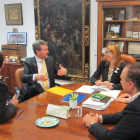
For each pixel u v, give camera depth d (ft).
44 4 12.59
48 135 4.00
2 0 14.30
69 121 4.63
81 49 12.02
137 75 3.46
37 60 8.84
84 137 3.93
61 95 6.57
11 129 4.27
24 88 8.43
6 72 13.19
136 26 9.83
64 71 8.65
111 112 5.13
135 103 3.43
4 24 14.70
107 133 3.68
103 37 10.43
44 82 8.75
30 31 13.80
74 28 11.96
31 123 4.54
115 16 10.10
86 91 6.98
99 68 8.57
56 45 12.84
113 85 7.27
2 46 13.89
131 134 3.37
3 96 4.62
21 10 13.66
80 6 11.47
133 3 9.29
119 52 7.96
